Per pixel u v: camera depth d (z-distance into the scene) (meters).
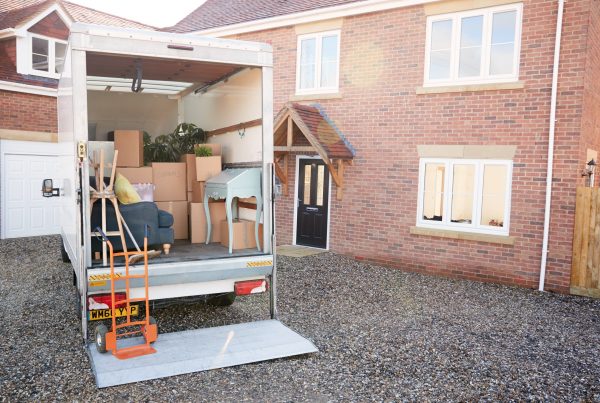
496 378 4.85
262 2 13.10
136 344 4.95
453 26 9.50
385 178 10.36
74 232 5.13
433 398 4.36
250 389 4.36
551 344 5.92
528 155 8.80
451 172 9.59
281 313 6.75
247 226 6.12
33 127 13.20
